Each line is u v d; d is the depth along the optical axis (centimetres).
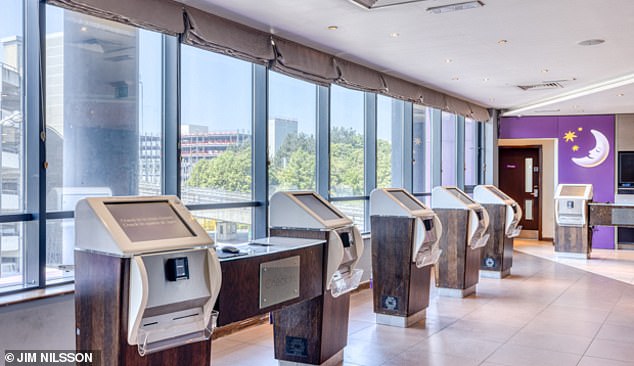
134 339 269
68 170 410
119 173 448
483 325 577
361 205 812
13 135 375
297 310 431
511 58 682
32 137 379
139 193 464
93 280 279
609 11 489
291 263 383
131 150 457
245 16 500
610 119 1218
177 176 480
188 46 517
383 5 469
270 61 566
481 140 1189
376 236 578
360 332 548
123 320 268
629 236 1218
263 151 596
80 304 287
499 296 722
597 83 873
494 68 747
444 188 725
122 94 449
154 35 475
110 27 439
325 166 708
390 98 878
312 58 618
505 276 869
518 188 1391
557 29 548
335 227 432
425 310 614
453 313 629
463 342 517
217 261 298
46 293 365
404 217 561
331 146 737
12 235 373
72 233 411
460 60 694
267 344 511
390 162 881
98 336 277
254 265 353
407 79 827
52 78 397
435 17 505
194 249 291
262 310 359
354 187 797
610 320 599
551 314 625
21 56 379
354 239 453
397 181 905
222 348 499
